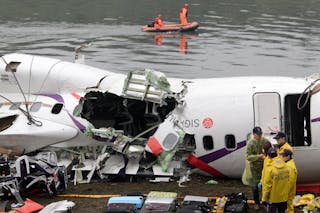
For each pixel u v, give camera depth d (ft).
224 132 75.66
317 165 72.90
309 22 348.18
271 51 252.42
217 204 65.41
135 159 81.10
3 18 353.31
